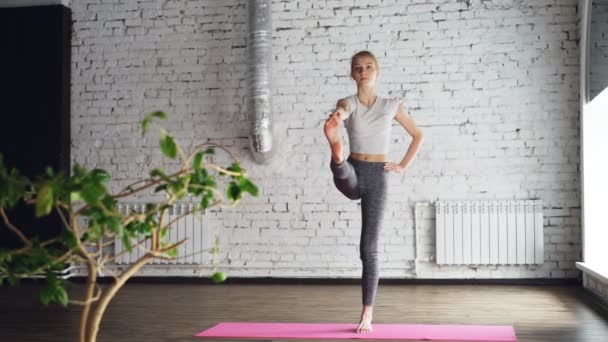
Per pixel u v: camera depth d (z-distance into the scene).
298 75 7.41
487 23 7.15
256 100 6.93
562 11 7.04
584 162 6.70
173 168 7.61
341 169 4.36
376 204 4.53
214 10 7.60
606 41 5.92
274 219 7.39
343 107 4.51
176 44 7.65
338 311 5.40
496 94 7.11
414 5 7.27
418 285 7.04
